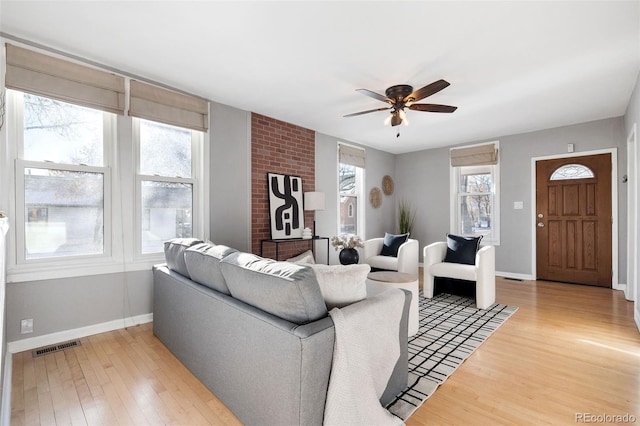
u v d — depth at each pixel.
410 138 5.28
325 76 2.94
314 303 1.39
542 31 2.20
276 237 4.13
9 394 1.80
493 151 5.18
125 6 1.95
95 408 1.71
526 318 3.12
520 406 1.72
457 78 2.96
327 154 4.99
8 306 2.31
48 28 2.19
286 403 1.31
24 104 2.42
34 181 2.45
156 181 3.13
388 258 4.37
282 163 4.30
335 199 5.13
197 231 3.42
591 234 4.41
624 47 2.41
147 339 2.59
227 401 1.70
